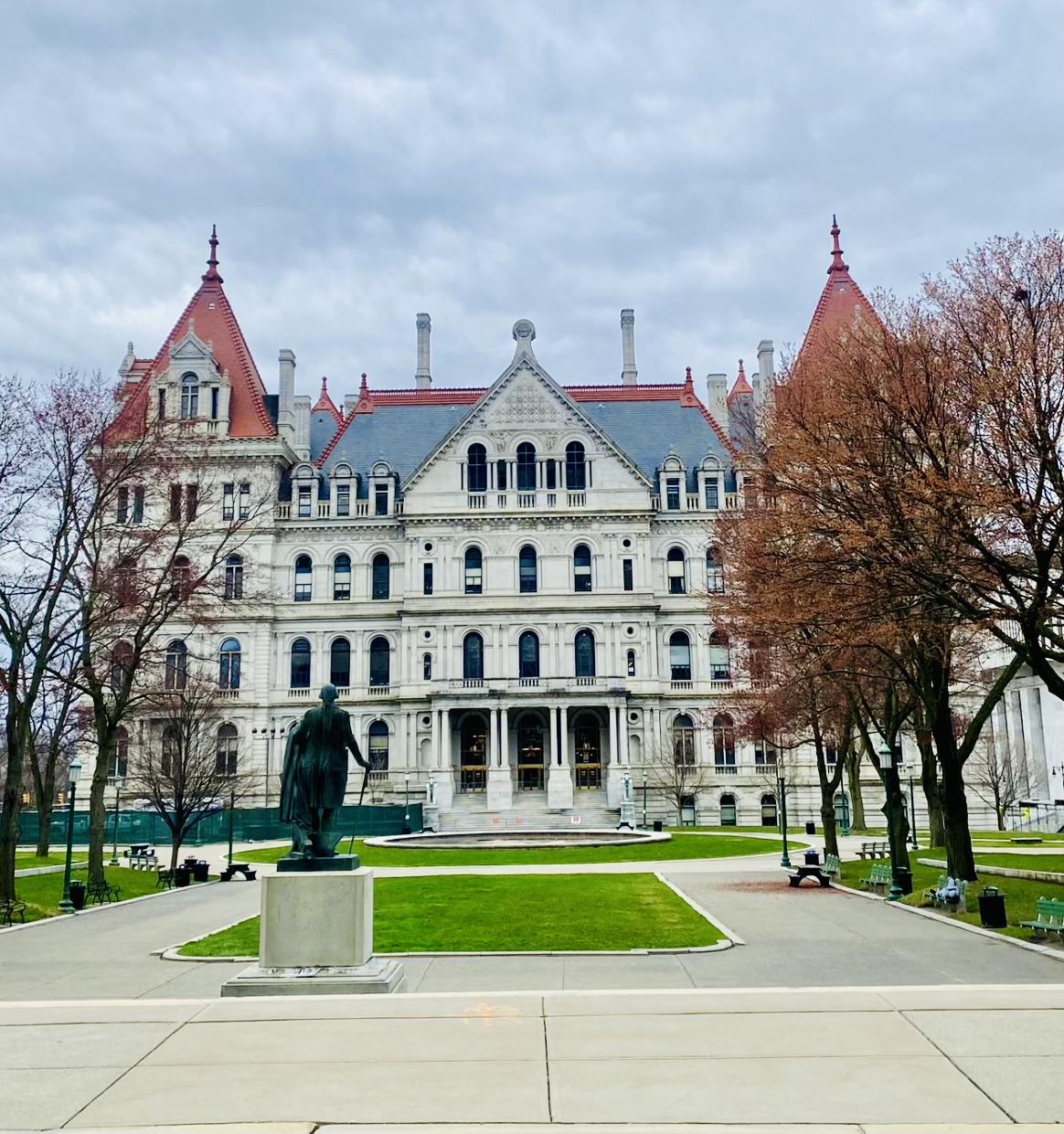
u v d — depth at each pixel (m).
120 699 46.62
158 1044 16.02
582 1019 17.06
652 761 89.88
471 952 26.78
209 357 94.81
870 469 30.64
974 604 31.73
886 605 32.03
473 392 103.44
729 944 27.73
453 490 93.38
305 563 95.19
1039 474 28.67
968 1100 13.29
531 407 94.44
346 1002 18.45
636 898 38.28
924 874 45.78
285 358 97.81
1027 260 33.47
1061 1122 12.56
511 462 93.81
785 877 47.19
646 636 91.06
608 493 93.00
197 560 91.38
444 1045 15.73
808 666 43.72
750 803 91.19
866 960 25.34
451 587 92.19
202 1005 18.30
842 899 38.97
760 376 98.44
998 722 102.75
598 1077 14.25
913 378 31.30
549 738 90.81
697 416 101.12
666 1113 12.95
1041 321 30.36
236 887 48.66
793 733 65.12
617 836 73.56
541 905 36.41
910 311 42.06
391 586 94.25
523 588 92.62
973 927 31.02
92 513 43.47
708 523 94.19
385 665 93.56
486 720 91.56
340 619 93.44
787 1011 17.41
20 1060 15.34
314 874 20.45
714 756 91.88
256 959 27.06
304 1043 15.99
